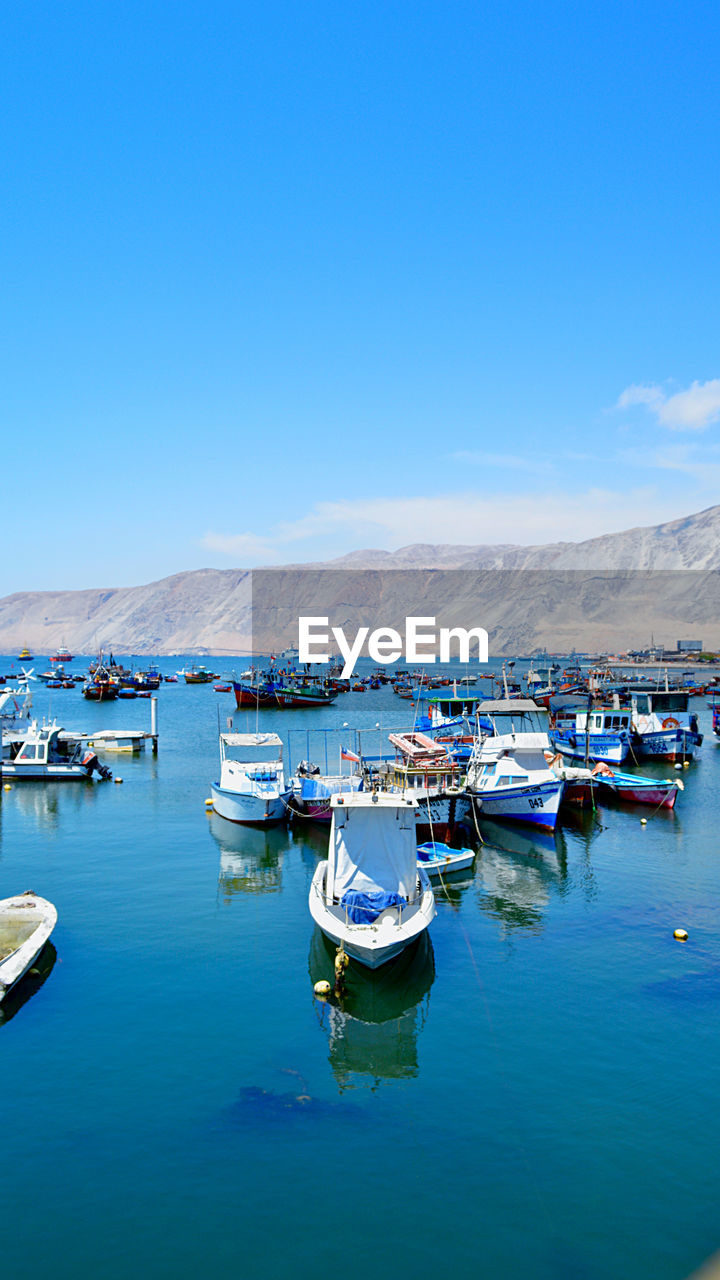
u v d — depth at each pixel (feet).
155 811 176.86
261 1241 51.93
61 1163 59.00
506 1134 62.64
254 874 130.00
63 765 214.90
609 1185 57.00
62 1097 66.85
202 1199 55.52
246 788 166.61
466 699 248.11
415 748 175.73
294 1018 80.74
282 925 106.63
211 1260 50.42
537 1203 55.36
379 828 102.73
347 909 97.04
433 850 132.98
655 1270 49.88
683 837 155.12
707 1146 61.21
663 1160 59.62
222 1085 68.90
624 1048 75.05
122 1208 54.65
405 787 148.36
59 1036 76.74
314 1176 57.88
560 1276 49.37
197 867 133.90
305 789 160.25
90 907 113.29
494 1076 70.49
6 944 95.25
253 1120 64.13
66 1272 49.39
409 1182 57.31
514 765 164.04
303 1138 62.03
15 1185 56.70
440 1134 62.59
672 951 97.96
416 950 94.22
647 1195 56.13
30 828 161.07
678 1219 53.98
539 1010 82.69
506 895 120.16
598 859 139.64
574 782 174.09
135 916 109.81
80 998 84.64
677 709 254.47
